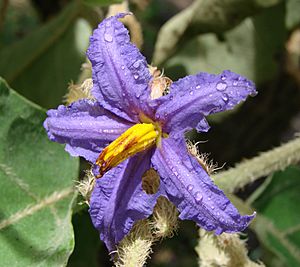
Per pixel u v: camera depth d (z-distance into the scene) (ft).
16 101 0.51
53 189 0.51
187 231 0.67
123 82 0.44
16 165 0.51
